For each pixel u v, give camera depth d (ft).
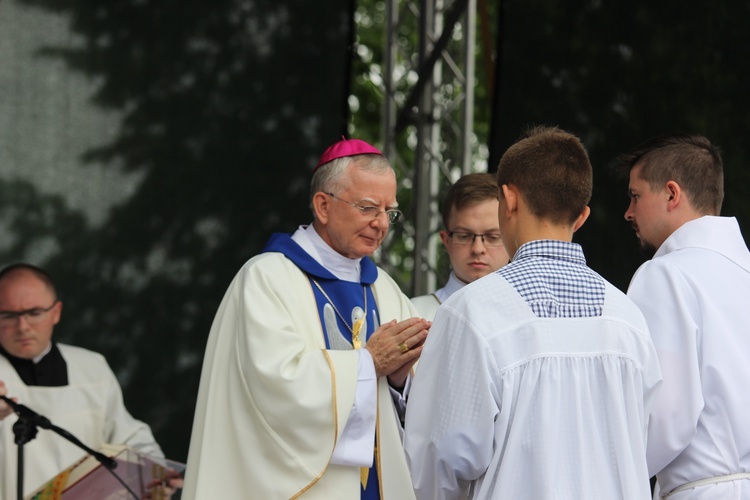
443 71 37.99
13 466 24.30
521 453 13.67
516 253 14.79
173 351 31.76
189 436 31.78
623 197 31.83
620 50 32.40
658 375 14.61
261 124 32.83
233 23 32.48
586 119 32.71
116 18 31.27
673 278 16.25
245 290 18.22
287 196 33.17
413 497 18.39
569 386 13.82
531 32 33.63
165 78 31.83
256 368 17.43
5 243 29.86
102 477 21.35
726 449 15.76
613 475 13.78
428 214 37.65
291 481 17.34
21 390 25.30
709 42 31.24
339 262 19.19
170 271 31.83
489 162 34.32
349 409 17.35
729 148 30.94
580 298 14.20
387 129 38.65
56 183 30.53
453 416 13.80
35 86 30.30
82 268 30.76
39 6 30.35
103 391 26.63
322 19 33.27
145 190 31.60
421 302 23.68
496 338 13.82
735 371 15.85
